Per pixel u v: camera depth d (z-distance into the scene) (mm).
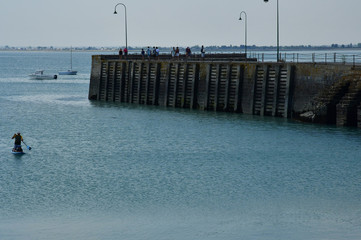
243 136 75312
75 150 68938
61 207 45906
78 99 128625
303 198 47656
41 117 98875
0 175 56062
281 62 94375
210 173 56438
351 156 62156
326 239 38375
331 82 82875
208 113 97875
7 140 76562
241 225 41406
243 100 95625
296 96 87688
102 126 87438
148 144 72062
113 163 61406
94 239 39031
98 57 123750
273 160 61438
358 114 77000
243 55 125500
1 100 129000
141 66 114125
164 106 109812
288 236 39031
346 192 49156
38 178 54906
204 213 44156
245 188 50875
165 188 51125
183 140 74125
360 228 40469
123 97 119125
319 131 76562
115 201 47406
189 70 104812
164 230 40594
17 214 44156
